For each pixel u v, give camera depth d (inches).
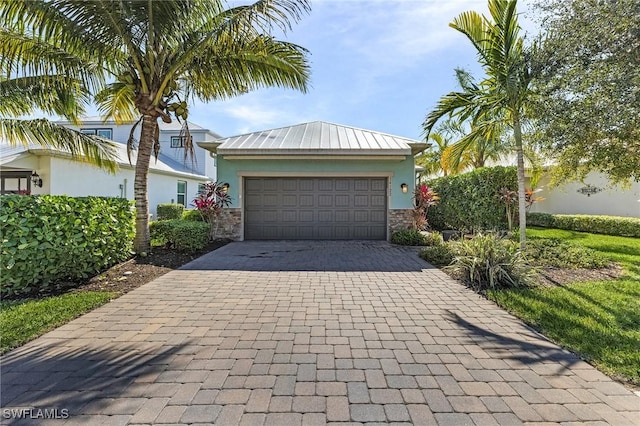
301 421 98.9
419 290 236.8
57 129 345.7
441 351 143.9
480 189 486.0
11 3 250.8
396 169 488.4
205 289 236.8
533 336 159.3
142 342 150.5
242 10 283.6
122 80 326.0
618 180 327.0
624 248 394.6
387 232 490.6
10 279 210.2
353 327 170.1
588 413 103.3
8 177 549.6
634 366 129.0
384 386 117.2
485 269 248.4
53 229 228.7
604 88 241.3
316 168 487.8
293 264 324.2
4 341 148.9
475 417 101.2
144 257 333.7
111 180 599.8
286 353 141.1
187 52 305.3
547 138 291.4
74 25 268.7
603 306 195.0
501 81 299.7
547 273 273.3
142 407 105.0
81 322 173.8
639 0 222.1
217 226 491.2
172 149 941.8
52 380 119.8
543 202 724.0
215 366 129.9
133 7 280.1
